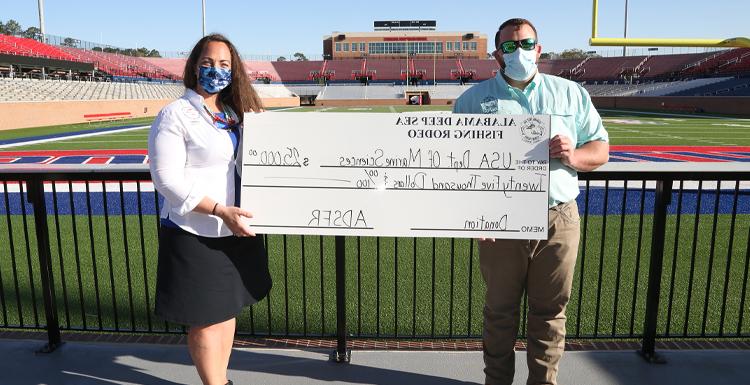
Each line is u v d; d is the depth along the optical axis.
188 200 2.12
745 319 3.82
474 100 2.47
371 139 2.35
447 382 2.74
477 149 2.32
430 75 75.38
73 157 14.12
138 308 4.10
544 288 2.41
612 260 5.15
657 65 64.44
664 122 28.06
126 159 13.72
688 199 8.12
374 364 2.92
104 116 28.98
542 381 2.46
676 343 3.19
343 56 83.44
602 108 48.22
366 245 5.68
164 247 2.29
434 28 100.50
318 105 66.12
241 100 2.38
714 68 54.59
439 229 2.36
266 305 4.18
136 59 63.16
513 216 2.31
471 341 3.29
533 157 2.29
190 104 2.21
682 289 4.41
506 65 2.30
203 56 2.21
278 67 77.12
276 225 2.38
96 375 2.83
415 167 2.35
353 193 2.37
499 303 2.45
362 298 4.29
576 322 3.62
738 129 23.14
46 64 33.69
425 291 4.41
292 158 2.36
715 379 2.74
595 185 9.39
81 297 3.37
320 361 2.96
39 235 2.99
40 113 26.53
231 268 2.32
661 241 2.84
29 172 2.95
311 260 5.23
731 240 3.14
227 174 2.30
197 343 2.35
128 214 7.43
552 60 72.88
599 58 70.06
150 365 2.93
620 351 3.05
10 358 3.00
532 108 2.37
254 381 2.75
